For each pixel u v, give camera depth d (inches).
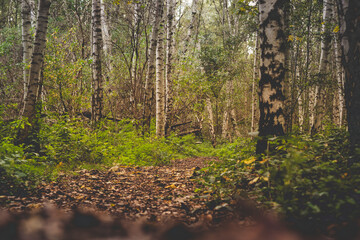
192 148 577.9
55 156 295.0
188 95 633.6
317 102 494.0
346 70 167.6
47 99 535.5
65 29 852.0
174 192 204.7
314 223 102.4
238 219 119.8
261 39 217.9
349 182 117.5
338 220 101.4
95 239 77.5
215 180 167.9
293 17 479.8
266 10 213.6
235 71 809.5
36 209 138.8
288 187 123.5
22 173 179.3
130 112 636.1
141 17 555.5
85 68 582.2
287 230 78.5
